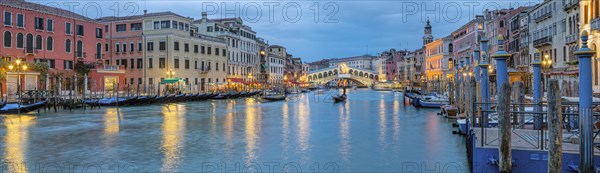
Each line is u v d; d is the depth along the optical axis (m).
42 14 48.19
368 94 89.44
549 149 10.16
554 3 41.34
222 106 46.81
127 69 65.44
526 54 50.31
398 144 19.69
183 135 22.47
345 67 146.88
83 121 28.72
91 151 17.89
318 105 49.75
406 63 139.62
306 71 169.75
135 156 16.94
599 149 11.59
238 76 84.50
